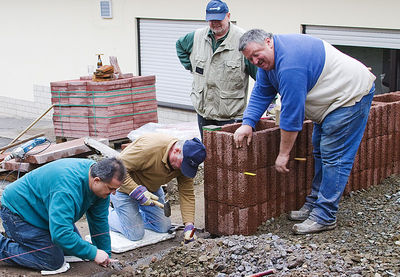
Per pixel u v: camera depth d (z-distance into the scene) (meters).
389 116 6.58
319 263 4.48
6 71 14.62
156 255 5.34
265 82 5.44
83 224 6.48
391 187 6.57
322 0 8.34
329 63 5.07
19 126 13.23
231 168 5.48
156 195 5.88
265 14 9.08
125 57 11.88
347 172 5.40
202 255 4.75
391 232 5.38
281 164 5.36
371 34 8.09
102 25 12.09
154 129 8.52
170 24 10.98
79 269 5.08
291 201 6.02
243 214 5.52
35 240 4.80
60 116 9.90
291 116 5.06
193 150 5.05
